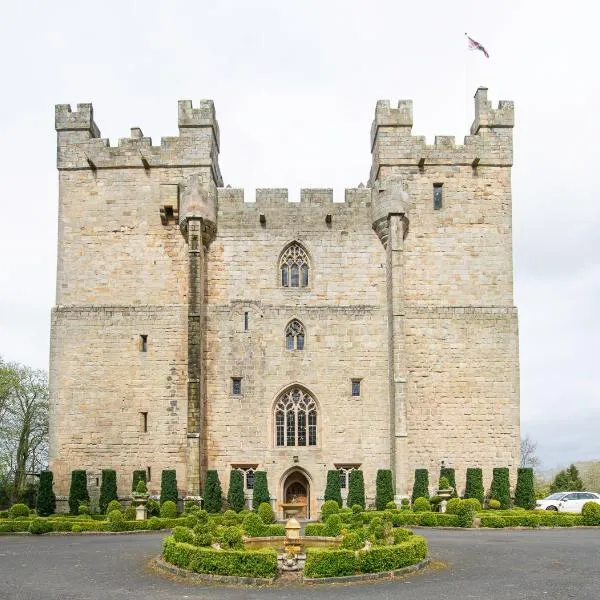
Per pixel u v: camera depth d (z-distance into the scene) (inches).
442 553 1163.9
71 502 1920.5
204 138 2128.4
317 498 2010.3
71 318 2069.4
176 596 857.5
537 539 1353.3
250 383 2053.4
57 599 839.1
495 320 2069.4
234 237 2123.5
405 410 1947.6
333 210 2143.2
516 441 2020.2
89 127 2143.2
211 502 1894.7
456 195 2122.3
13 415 2947.8
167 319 2068.2
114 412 2032.5
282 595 858.8
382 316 2089.1
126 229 2111.2
